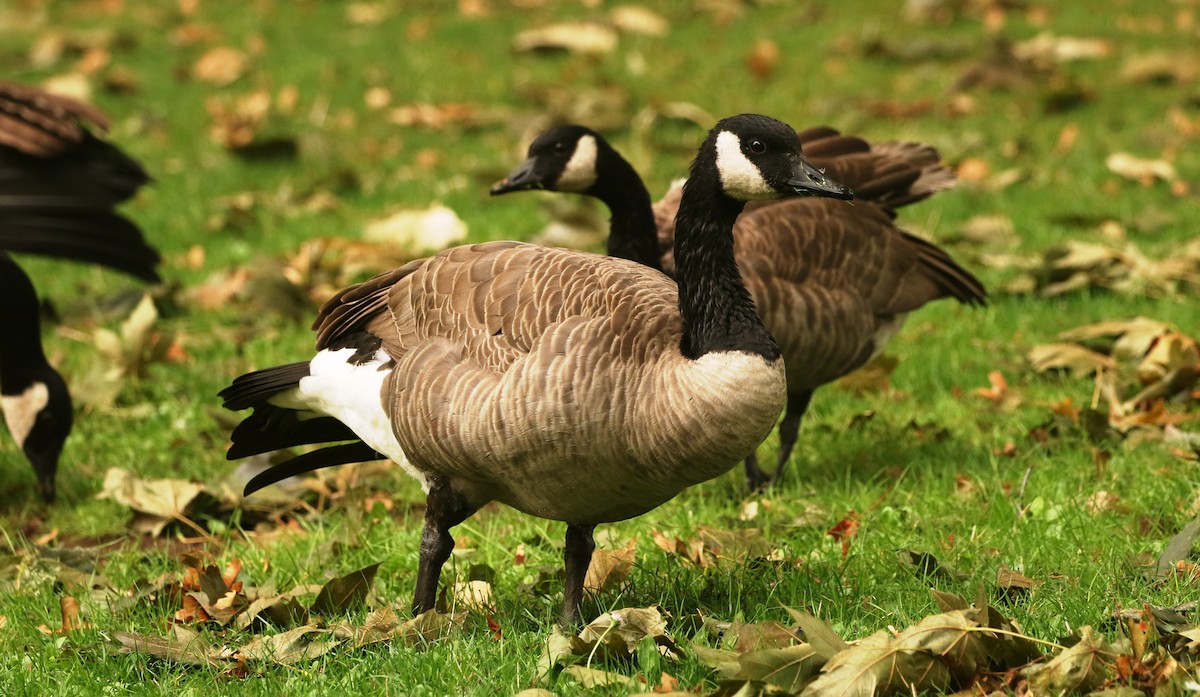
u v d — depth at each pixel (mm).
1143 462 10312
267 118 21609
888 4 26359
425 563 8281
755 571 8898
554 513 7973
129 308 15375
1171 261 14609
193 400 13281
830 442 11797
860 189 11406
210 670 7910
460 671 7578
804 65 23234
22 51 25141
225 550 10281
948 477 10555
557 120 20641
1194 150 18766
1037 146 19391
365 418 8320
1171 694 6641
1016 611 7910
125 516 11352
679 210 7875
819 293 10539
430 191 18688
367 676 7660
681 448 7367
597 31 24531
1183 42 23203
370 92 22531
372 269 15781
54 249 11789
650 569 9109
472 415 7555
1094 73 22219
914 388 12703
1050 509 9469
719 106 21484
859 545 9203
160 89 23250
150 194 18938
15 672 8039
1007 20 24969
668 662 7527
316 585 9344
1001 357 13031
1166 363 11945
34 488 12133
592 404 7348
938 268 11594
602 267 7902
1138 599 7988
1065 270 14555
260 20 26625
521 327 7598
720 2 26453
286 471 8914
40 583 9586
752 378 7359
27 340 11648
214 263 16703
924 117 20781
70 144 12094
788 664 6910
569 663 7520
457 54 24359
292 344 14219
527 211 17641
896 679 6836
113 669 8031
